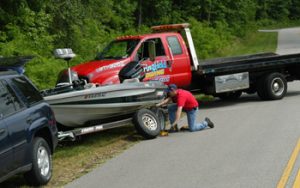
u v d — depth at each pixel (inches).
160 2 1590.8
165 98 505.7
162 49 594.9
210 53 1456.7
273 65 658.8
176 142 441.4
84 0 941.2
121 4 1343.5
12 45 671.1
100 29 1112.8
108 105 455.2
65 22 858.8
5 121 292.4
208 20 1934.1
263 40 2057.1
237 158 364.2
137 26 1505.9
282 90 668.7
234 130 474.9
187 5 1863.9
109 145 450.9
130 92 469.4
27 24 753.6
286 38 2078.0
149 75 579.2
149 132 462.3
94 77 546.3
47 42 761.6
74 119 449.4
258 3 3361.2
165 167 354.3
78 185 327.0
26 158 309.4
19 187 327.9
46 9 828.0
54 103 429.1
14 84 322.3
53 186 328.8
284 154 367.2
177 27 633.0
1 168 280.7
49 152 342.0
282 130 455.5
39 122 327.0
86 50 888.3
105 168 367.6
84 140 476.4
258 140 420.8
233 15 2174.0
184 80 612.4
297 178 306.2
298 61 672.4
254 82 671.1
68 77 491.8
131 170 354.0
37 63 690.2
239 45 1860.2
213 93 648.4
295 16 3740.2
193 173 332.2
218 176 320.2
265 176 313.4
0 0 728.3
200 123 495.8
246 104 650.8
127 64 538.6
